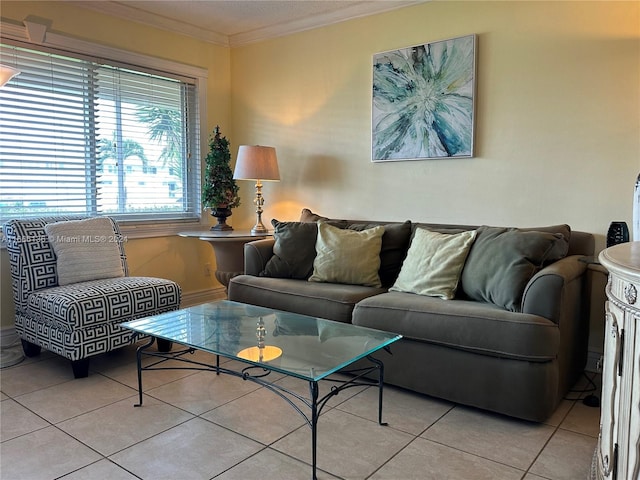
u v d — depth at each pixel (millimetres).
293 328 2273
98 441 2021
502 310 2258
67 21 3322
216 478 1762
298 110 3975
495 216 3078
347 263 3002
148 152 3906
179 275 4137
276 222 3416
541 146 2889
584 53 2723
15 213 3191
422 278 2684
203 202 4016
